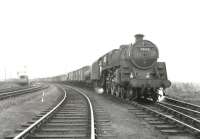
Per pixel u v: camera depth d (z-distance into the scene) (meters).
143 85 15.68
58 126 8.75
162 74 16.72
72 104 15.29
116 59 18.52
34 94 24.45
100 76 25.05
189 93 22.50
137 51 16.55
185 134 7.96
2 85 39.97
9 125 9.05
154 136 7.67
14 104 15.59
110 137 7.41
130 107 13.86
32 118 10.45
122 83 16.42
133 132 8.11
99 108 13.40
